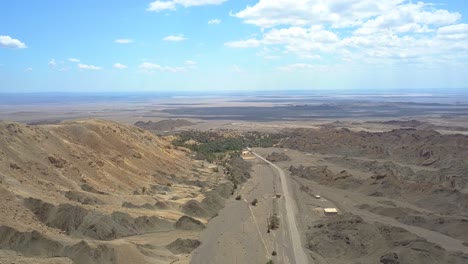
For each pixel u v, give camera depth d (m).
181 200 102.06
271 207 102.81
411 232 79.19
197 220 87.88
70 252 63.06
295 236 81.62
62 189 88.88
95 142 118.06
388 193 113.56
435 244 70.56
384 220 92.19
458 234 80.88
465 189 116.88
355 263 67.44
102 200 88.62
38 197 79.75
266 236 81.38
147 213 88.38
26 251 63.34
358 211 100.12
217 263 67.81
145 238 77.69
